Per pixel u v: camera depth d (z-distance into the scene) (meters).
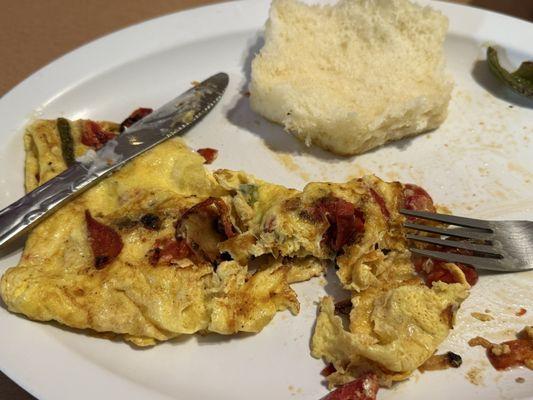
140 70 0.29
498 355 0.19
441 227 0.23
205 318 0.19
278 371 0.19
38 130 0.25
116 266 0.20
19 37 0.32
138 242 0.21
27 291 0.19
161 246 0.20
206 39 0.29
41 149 0.24
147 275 0.20
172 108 0.26
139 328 0.19
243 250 0.20
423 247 0.22
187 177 0.23
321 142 0.26
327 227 0.21
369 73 0.27
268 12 0.30
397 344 0.19
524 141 0.26
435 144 0.26
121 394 0.17
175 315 0.19
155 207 0.22
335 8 0.29
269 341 0.20
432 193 0.24
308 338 0.20
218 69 0.29
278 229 0.21
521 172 0.25
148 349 0.19
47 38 0.32
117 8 0.34
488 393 0.19
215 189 0.23
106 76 0.28
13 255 0.21
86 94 0.28
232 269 0.20
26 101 0.26
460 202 0.24
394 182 0.23
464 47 0.30
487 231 0.22
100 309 0.19
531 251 0.22
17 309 0.19
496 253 0.21
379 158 0.26
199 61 0.29
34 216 0.21
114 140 0.24
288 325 0.20
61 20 0.34
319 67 0.28
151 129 0.25
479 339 0.20
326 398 0.18
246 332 0.20
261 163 0.26
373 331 0.19
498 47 0.29
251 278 0.21
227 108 0.28
